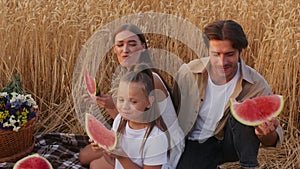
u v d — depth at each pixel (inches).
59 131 183.0
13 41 190.7
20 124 145.9
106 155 137.2
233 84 126.3
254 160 126.5
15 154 150.4
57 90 190.2
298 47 168.7
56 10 189.8
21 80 188.9
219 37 116.8
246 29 199.3
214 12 209.0
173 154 126.1
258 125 114.9
